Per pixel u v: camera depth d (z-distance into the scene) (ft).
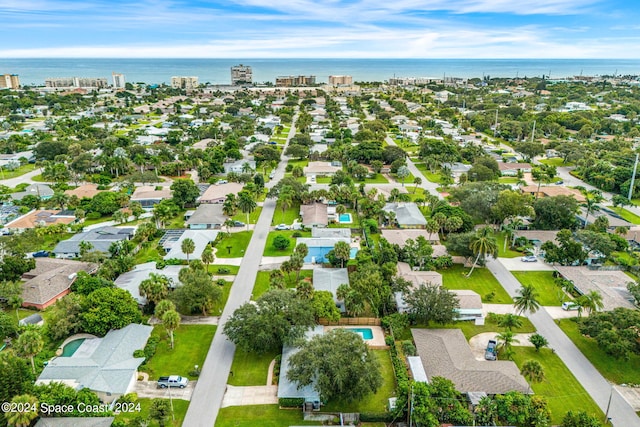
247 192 487.61
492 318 298.15
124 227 427.74
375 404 224.53
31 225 427.33
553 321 298.97
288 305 262.06
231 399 226.38
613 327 258.57
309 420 213.87
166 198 508.94
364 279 297.94
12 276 318.24
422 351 252.21
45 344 259.80
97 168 640.58
